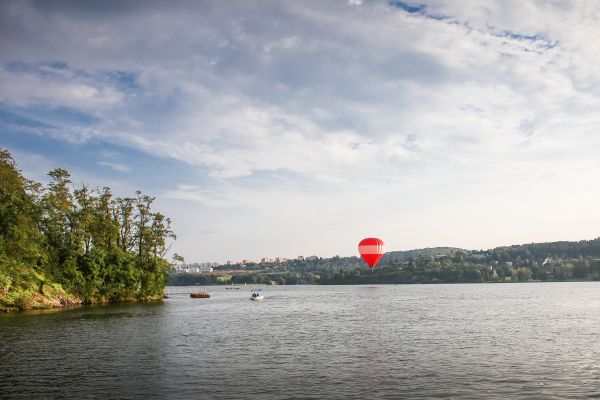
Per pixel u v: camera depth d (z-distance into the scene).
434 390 25.41
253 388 25.92
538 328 55.94
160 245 123.88
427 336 48.25
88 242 109.12
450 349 39.38
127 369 30.98
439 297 148.88
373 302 121.44
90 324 59.91
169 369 30.97
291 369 30.92
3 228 88.00
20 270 89.12
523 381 27.44
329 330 54.31
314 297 160.88
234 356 35.97
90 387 26.17
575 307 95.19
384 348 40.03
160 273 124.00
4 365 32.44
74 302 99.19
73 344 42.25
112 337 47.12
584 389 25.64
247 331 53.16
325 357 35.47
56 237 102.38
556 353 37.19
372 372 29.92
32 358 35.12
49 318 68.19
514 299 130.38
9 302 82.62
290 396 24.33
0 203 91.38
